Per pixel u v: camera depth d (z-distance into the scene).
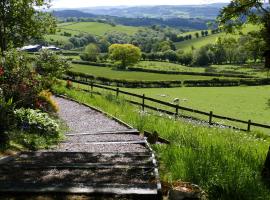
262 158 10.44
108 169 8.45
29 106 18.78
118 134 16.28
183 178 7.91
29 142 12.41
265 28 10.26
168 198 6.60
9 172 8.10
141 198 6.42
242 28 11.35
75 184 6.88
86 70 124.19
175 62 193.62
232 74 117.94
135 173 8.12
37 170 8.30
